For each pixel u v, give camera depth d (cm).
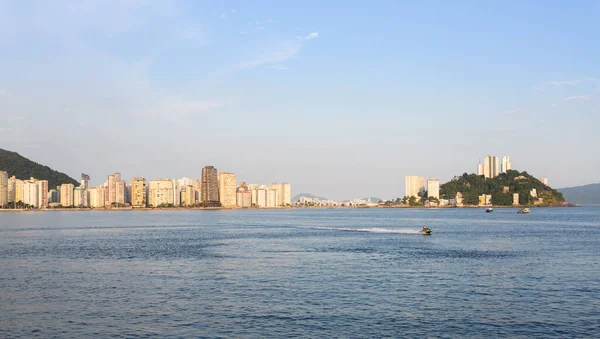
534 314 5503
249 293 6531
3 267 9012
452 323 5156
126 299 6228
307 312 5556
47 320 5309
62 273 8281
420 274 8012
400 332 4859
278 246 12794
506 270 8438
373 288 6844
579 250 11606
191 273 8188
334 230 19812
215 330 4928
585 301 6103
